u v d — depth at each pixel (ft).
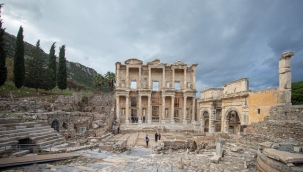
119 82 213.66
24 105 125.59
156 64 215.10
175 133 169.89
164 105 205.77
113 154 76.13
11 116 90.43
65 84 236.43
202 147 86.53
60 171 50.49
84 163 59.41
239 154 63.05
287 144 54.60
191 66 226.38
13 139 67.72
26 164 54.24
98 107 197.06
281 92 78.33
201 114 168.14
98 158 66.80
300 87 149.18
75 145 85.97
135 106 234.38
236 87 114.21
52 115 103.60
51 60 245.04
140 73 214.07
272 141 65.00
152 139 134.21
